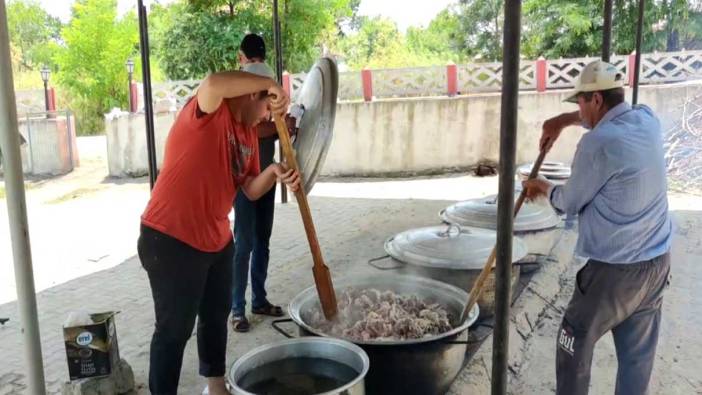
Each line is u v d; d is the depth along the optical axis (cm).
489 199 435
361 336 254
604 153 221
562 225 527
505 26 172
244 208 344
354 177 1001
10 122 203
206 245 228
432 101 974
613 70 230
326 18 1555
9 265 533
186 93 1080
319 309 283
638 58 613
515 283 360
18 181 208
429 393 249
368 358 224
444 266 315
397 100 980
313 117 286
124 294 437
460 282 317
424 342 238
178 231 222
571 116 266
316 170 278
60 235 632
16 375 312
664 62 965
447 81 1005
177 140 220
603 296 230
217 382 259
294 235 596
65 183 988
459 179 930
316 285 264
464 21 1706
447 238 342
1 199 882
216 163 221
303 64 1517
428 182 916
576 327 237
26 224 212
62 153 1071
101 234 632
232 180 233
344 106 989
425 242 339
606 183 223
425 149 989
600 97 231
